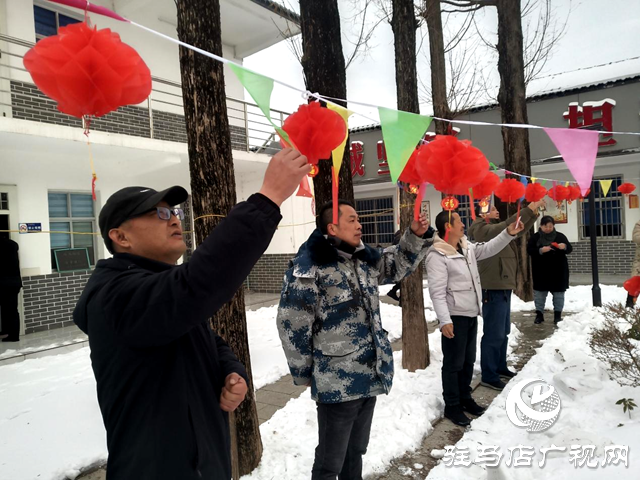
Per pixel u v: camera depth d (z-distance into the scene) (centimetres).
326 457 215
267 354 566
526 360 499
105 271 120
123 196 130
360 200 1462
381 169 1330
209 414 128
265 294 1078
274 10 810
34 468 297
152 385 116
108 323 108
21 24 670
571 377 358
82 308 119
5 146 613
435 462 295
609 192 1084
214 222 275
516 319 703
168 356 121
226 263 98
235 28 966
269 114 135
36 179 688
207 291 98
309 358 217
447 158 186
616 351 325
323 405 217
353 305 216
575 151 187
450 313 350
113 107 108
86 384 463
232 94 1046
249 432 282
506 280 410
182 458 117
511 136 800
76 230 757
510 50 788
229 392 136
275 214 104
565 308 755
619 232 1082
